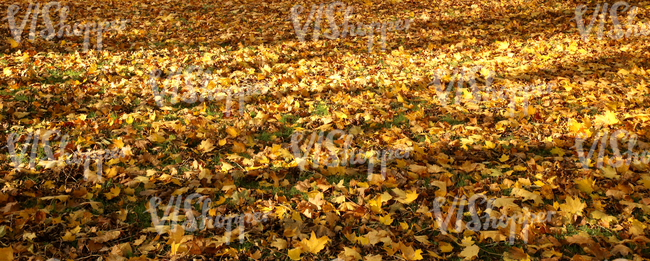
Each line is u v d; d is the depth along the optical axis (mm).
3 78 5723
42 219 3150
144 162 4027
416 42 7910
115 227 3199
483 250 3055
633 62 6789
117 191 3498
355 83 6035
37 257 2799
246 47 7477
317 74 6371
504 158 4137
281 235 3162
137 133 4543
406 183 3791
